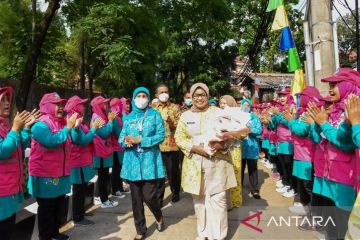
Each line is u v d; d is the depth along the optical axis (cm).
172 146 632
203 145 424
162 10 1205
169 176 640
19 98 880
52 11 897
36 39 899
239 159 577
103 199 605
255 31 2492
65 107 483
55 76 1505
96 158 589
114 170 679
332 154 348
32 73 900
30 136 391
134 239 462
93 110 605
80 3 1030
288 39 695
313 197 413
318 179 395
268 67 2852
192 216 561
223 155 436
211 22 1256
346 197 338
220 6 1192
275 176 859
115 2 977
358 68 1045
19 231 422
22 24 1192
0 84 906
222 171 433
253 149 660
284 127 659
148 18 1134
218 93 2730
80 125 480
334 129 336
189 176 438
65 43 1420
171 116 633
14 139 320
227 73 2777
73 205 514
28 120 336
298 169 504
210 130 416
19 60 1180
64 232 491
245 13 2495
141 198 471
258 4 2416
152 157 469
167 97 649
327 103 378
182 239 466
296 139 505
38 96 1081
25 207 471
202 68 2555
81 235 481
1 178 321
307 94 459
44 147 410
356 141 271
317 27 555
